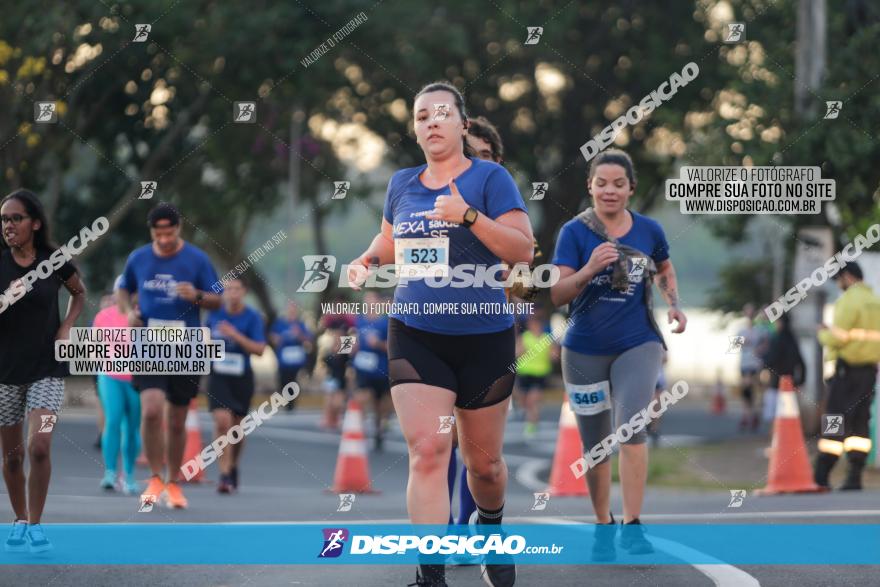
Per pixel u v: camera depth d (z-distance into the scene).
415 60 40.69
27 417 10.36
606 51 46.62
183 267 14.24
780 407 17.14
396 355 8.05
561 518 12.60
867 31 24.73
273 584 8.92
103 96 36.56
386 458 25.59
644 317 10.27
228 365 16.89
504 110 47.22
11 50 34.25
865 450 16.92
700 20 45.44
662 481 19.52
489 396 8.11
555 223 47.50
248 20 36.78
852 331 16.75
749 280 33.62
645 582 8.92
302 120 44.06
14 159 35.28
